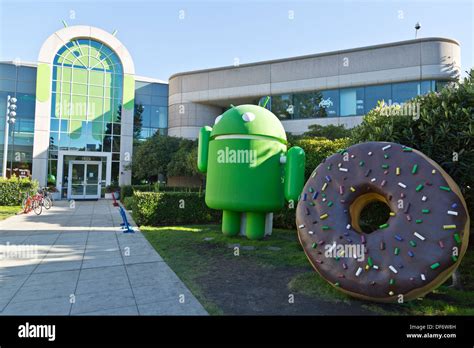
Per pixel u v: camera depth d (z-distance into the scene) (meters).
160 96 29.17
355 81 22.34
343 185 4.85
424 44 20.56
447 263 3.85
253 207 8.43
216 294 4.88
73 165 25.09
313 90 23.75
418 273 3.91
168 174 24.25
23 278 5.48
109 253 7.36
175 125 27.92
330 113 23.09
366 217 7.25
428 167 4.28
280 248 7.98
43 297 4.64
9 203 17.66
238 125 8.52
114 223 12.02
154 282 5.37
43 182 24.14
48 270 5.97
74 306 4.35
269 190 8.50
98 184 25.50
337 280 4.50
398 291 4.02
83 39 25.98
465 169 5.62
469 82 6.16
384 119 6.89
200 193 12.55
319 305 4.48
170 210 11.91
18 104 25.48
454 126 5.77
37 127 24.25
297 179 8.02
